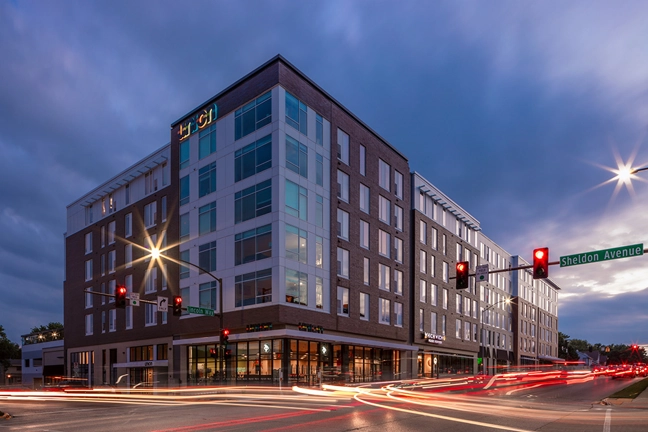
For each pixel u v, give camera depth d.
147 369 48.41
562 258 20.78
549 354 112.31
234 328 38.62
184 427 14.72
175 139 47.12
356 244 44.84
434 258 59.88
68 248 63.22
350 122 46.03
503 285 87.12
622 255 19.55
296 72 40.25
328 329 40.03
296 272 37.62
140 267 50.69
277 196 36.97
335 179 43.03
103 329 54.94
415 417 17.05
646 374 82.88
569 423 15.52
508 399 27.25
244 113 40.72
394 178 52.16
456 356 63.81
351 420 16.17
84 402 26.70
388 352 50.03
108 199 57.84
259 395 29.73
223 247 40.59
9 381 84.31
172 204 46.47
